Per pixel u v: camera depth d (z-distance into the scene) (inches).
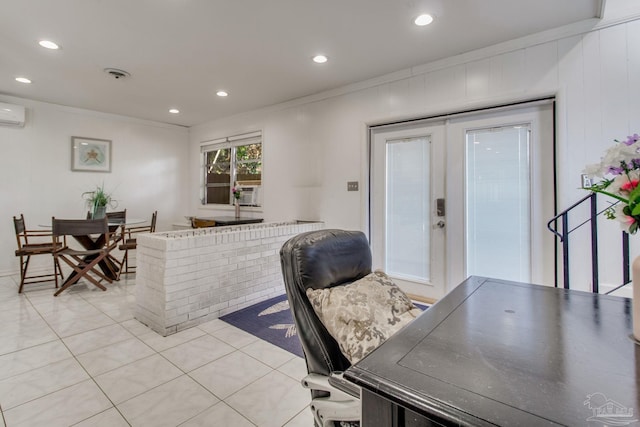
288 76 137.9
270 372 79.7
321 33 102.6
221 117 208.7
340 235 54.9
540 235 106.7
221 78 140.0
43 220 177.0
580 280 98.0
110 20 94.6
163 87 151.6
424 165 131.3
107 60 122.2
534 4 87.4
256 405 67.5
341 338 41.8
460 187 122.0
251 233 126.0
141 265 109.4
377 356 31.9
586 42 96.0
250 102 175.3
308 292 46.1
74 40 106.4
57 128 180.9
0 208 165.0
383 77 136.2
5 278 162.9
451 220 124.1
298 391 72.2
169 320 100.3
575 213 98.3
